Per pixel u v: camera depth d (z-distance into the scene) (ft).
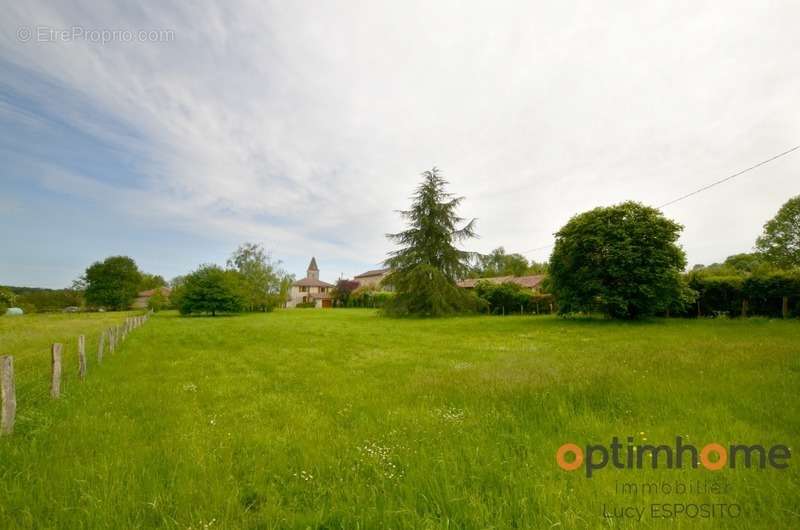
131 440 14.70
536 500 9.35
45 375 27.17
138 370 31.14
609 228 73.97
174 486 10.57
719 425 14.16
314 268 381.81
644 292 69.46
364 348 45.57
